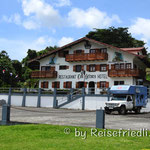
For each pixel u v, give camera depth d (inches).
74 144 342.6
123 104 971.3
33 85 2063.2
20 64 2278.5
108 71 1482.5
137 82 1523.1
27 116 788.6
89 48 1577.3
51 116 806.5
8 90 1508.4
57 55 1675.7
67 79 1621.6
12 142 355.6
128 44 2373.3
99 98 1197.7
